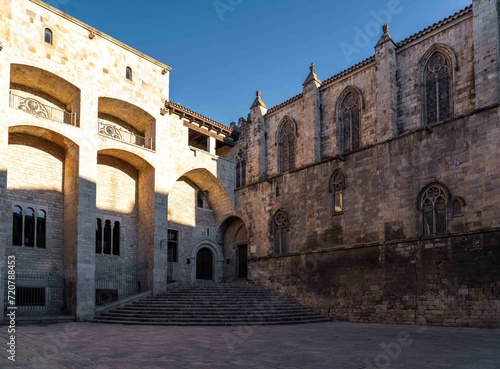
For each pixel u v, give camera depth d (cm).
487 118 2486
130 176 3562
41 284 2878
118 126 3562
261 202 3881
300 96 3734
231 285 3534
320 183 3372
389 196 2891
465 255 2459
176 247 3881
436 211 2658
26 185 2920
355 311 2950
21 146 2931
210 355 1423
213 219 4281
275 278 3588
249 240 3928
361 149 3109
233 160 4244
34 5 2855
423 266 2636
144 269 3388
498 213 2369
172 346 1627
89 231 2920
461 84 2714
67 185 3056
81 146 2978
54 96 3128
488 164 2448
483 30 2595
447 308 2494
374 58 3189
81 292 2806
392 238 2827
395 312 2728
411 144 2822
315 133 3484
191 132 4003
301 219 3481
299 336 2000
